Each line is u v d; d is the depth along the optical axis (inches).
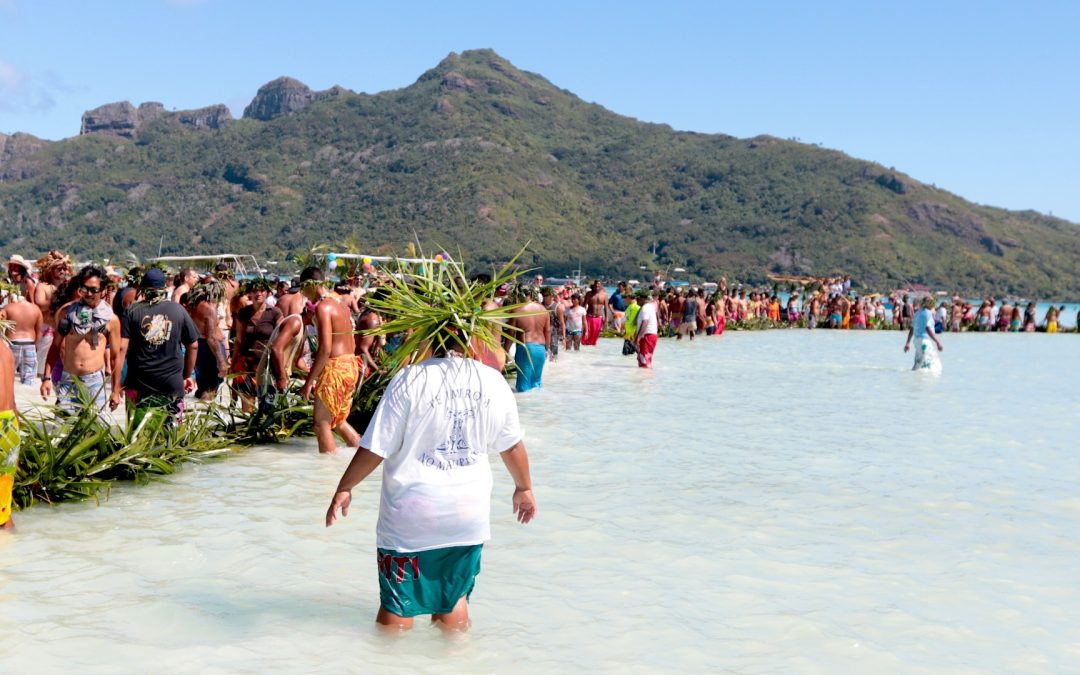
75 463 265.3
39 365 501.7
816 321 1622.8
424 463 147.2
